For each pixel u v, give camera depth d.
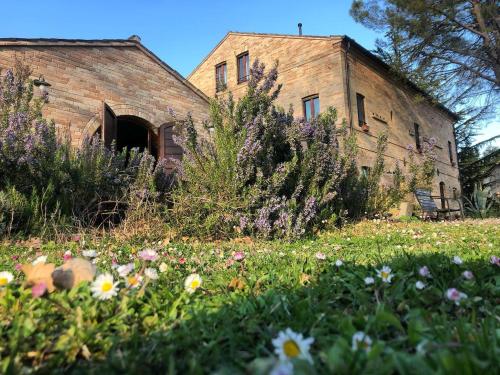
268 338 1.24
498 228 6.24
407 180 9.23
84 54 9.39
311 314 1.41
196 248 4.00
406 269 2.12
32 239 4.31
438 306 1.50
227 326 1.33
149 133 10.88
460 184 22.95
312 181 5.62
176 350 1.18
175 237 4.71
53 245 3.95
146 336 1.30
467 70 14.31
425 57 14.33
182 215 4.88
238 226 4.92
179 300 1.60
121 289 1.62
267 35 15.38
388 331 1.22
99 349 1.22
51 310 1.43
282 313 1.47
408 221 8.86
